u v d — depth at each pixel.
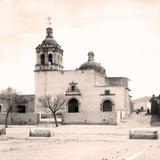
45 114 81.62
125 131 52.22
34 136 40.22
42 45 85.38
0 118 74.62
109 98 79.69
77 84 82.06
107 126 63.88
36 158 21.80
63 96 80.88
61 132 49.59
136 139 37.12
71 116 70.19
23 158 21.78
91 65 90.19
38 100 82.50
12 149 26.80
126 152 24.78
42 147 28.42
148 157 22.45
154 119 72.56
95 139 37.12
